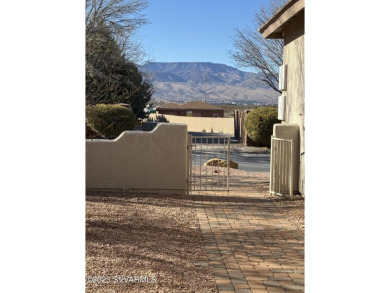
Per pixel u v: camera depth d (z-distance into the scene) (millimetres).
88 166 9992
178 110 63281
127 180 10070
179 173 10117
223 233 7191
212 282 5145
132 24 14445
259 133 25219
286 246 6562
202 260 5891
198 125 45094
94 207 8406
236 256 6086
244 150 24906
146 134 10039
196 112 63344
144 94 31656
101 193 9828
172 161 10102
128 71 17703
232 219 8078
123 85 24641
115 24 14219
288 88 11156
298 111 10297
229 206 9102
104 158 10008
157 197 9711
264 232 7281
